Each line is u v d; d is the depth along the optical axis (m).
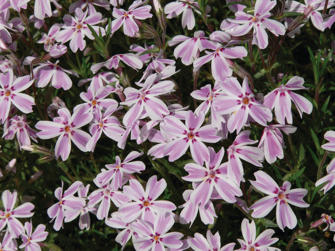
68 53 0.32
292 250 0.29
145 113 0.26
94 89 0.29
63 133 0.27
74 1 0.32
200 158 0.25
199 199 0.25
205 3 0.28
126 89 0.26
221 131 0.26
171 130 0.25
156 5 0.28
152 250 0.25
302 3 0.29
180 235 0.26
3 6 0.30
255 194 0.29
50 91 0.29
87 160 0.31
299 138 0.28
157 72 0.27
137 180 0.26
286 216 0.25
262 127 0.26
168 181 0.28
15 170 0.30
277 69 0.31
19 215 0.28
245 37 0.26
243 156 0.25
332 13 0.29
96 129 0.27
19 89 0.28
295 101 0.26
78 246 0.32
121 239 0.27
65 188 0.32
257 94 0.26
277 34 0.26
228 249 0.26
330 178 0.26
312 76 0.33
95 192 0.27
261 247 0.26
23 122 0.29
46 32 0.32
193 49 0.27
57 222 0.27
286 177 0.27
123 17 0.29
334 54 0.31
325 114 0.30
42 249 0.28
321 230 0.30
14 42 0.31
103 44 0.28
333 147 0.26
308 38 0.34
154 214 0.26
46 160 0.28
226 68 0.26
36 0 0.30
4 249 0.28
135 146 0.28
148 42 0.32
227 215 0.30
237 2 0.28
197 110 0.26
